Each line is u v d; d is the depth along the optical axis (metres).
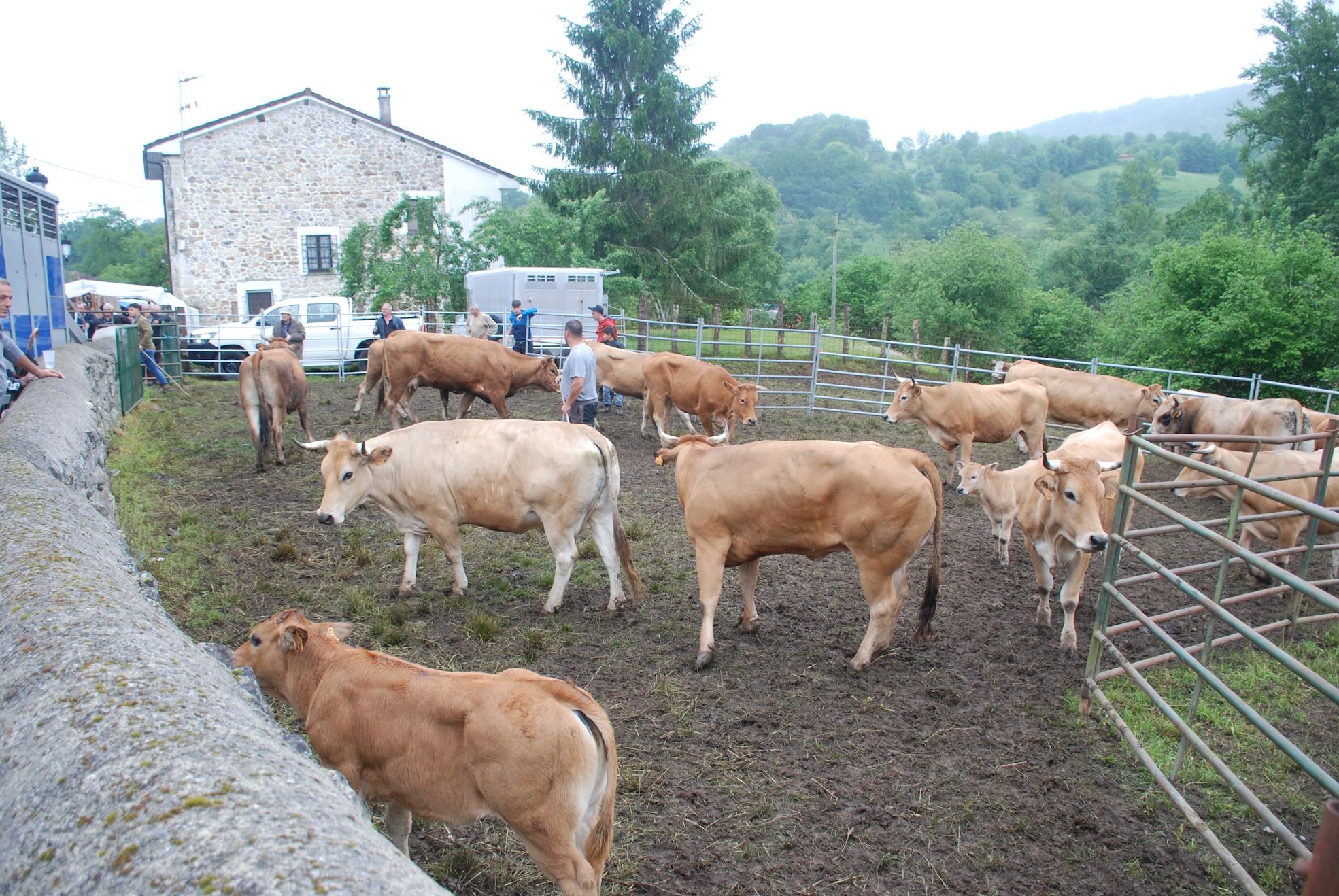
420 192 28.52
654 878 3.93
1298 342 22.47
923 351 33.12
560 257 28.02
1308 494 7.89
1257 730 5.41
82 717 2.17
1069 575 6.55
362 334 21.62
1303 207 35.72
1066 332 37.22
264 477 10.69
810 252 95.38
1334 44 36.50
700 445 6.65
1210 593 8.02
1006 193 157.00
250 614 6.51
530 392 18.88
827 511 6.04
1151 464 13.72
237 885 1.53
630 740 5.07
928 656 6.40
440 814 3.56
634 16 34.53
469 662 5.98
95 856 1.70
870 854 4.15
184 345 21.14
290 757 2.15
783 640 6.59
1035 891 3.96
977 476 8.58
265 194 27.69
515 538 8.70
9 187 11.34
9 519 3.92
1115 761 5.02
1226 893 3.98
